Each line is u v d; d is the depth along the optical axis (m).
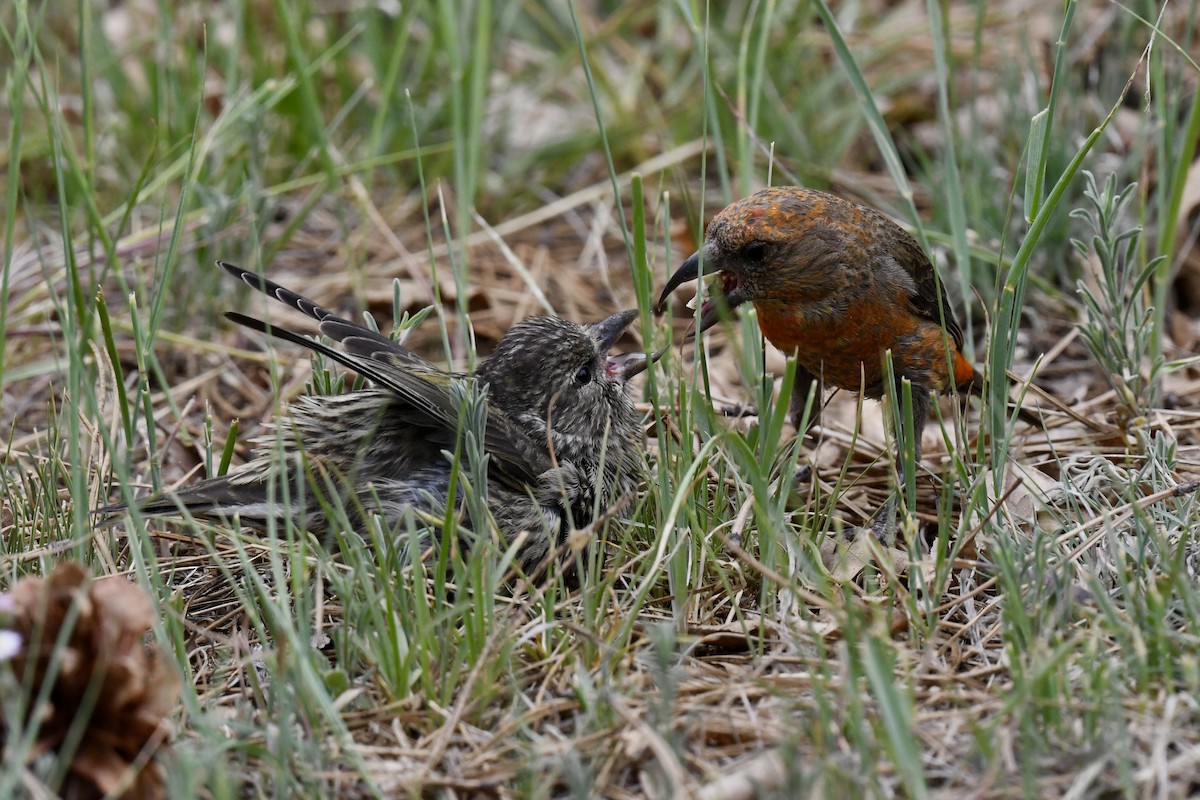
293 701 6.66
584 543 7.44
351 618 7.36
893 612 7.68
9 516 9.02
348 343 8.82
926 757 6.36
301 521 7.26
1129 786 5.76
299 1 15.09
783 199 9.53
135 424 9.26
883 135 10.62
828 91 15.22
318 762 6.32
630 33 16.97
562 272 13.62
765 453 8.25
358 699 6.98
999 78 14.02
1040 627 7.08
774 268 9.45
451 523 7.43
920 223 10.38
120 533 8.91
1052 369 11.81
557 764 6.22
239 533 7.75
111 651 6.17
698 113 14.95
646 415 10.20
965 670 7.33
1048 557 7.82
